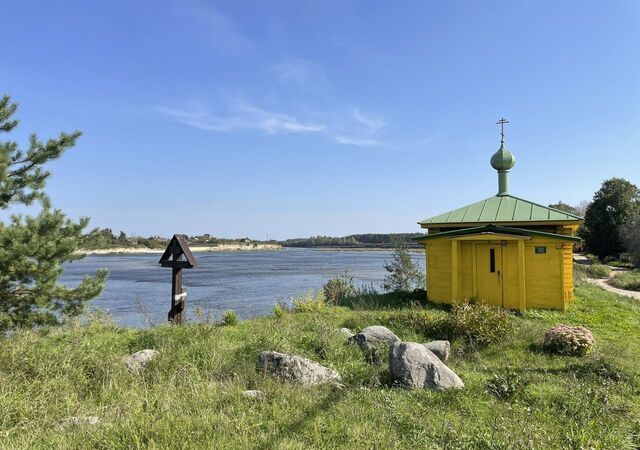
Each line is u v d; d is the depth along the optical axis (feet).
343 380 22.94
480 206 57.98
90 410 18.25
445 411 18.76
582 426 17.49
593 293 63.72
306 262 255.50
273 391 19.94
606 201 179.32
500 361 27.84
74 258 29.84
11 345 22.89
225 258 333.83
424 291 58.49
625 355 28.63
